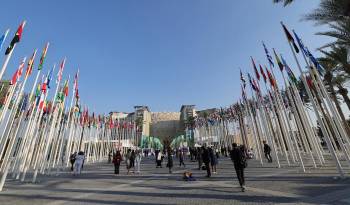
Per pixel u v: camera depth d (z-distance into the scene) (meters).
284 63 20.42
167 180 14.95
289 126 22.20
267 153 25.06
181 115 116.00
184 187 11.77
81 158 20.58
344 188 9.19
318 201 7.41
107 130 58.25
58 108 21.55
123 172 21.73
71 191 11.80
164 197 9.48
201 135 64.69
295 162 22.42
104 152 58.28
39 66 17.22
